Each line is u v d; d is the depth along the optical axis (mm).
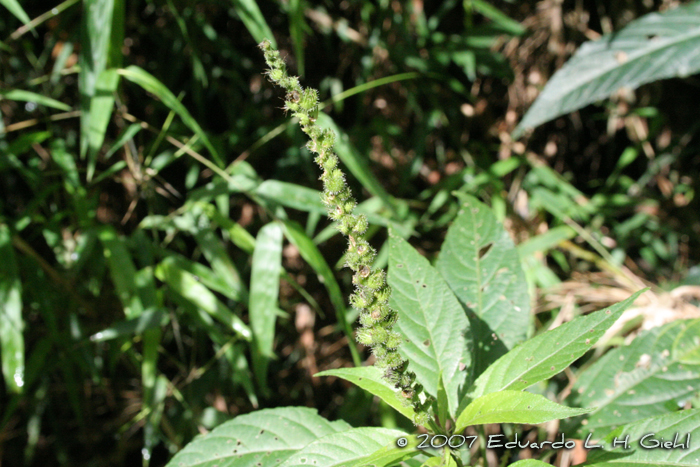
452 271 594
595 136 1133
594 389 590
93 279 842
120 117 850
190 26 894
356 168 737
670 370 580
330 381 1014
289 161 959
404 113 1026
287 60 1021
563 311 808
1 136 782
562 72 760
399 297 547
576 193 975
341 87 1027
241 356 788
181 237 990
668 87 1074
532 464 476
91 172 695
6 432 958
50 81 873
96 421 1020
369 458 484
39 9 902
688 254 1030
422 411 486
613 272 882
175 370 975
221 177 770
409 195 1047
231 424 550
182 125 890
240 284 769
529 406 468
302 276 1016
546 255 997
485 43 934
